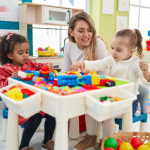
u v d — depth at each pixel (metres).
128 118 0.94
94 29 1.43
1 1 2.68
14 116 0.93
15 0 2.80
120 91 0.84
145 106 1.21
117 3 3.61
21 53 1.32
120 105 0.73
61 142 0.70
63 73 1.04
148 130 1.49
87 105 0.73
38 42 3.14
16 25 2.86
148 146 0.94
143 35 4.21
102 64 1.26
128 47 1.12
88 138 1.14
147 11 4.20
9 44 1.29
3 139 1.33
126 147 0.89
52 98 0.71
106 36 3.56
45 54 2.71
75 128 1.35
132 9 3.97
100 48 1.49
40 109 0.78
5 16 2.75
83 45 1.44
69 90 0.77
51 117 1.11
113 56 1.15
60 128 0.70
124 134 0.97
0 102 2.21
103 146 0.88
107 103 0.71
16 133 0.95
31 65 1.46
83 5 3.55
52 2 3.21
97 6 3.40
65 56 1.65
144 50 3.17
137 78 1.19
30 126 1.04
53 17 2.97
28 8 2.91
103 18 3.46
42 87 0.80
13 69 1.30
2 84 1.14
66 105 0.69
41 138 1.36
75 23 1.38
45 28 3.02
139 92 1.23
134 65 1.16
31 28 3.01
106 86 0.87
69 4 3.39
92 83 0.89
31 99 0.72
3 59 1.38
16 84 0.93
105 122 1.07
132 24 4.05
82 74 1.12
